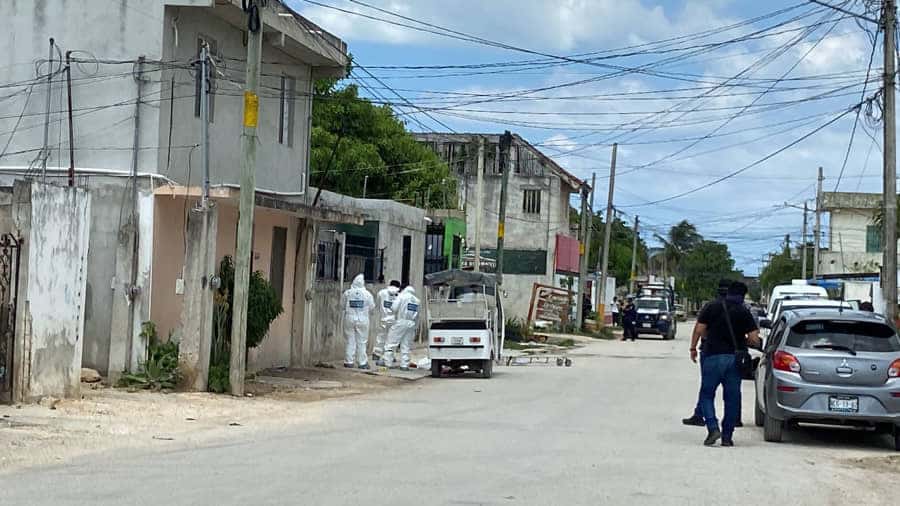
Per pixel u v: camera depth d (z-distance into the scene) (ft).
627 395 68.23
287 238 77.82
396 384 74.18
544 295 175.52
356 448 40.04
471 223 205.36
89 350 60.39
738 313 43.75
